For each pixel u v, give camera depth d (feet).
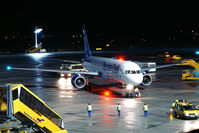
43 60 413.18
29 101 74.28
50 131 78.02
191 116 98.48
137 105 121.19
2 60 415.85
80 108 117.08
